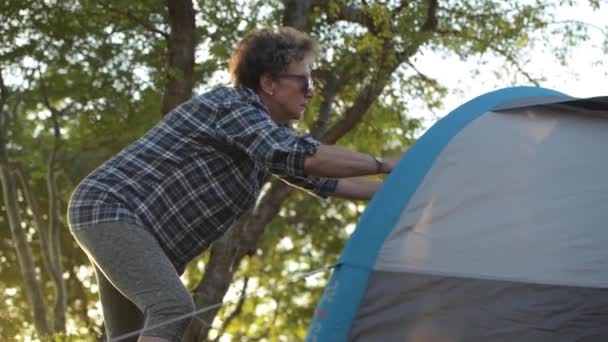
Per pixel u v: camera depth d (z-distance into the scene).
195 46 17.05
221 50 17.27
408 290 5.30
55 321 21.42
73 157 22.77
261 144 5.35
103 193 5.41
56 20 17.67
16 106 20.58
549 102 5.64
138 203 5.43
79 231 5.43
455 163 5.50
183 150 5.51
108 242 5.34
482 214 5.43
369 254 5.38
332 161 5.38
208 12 17.77
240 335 29.98
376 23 15.99
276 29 5.80
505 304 5.29
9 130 22.53
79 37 18.14
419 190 5.45
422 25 16.97
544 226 5.43
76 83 19.00
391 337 5.27
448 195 5.44
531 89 5.98
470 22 17.48
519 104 5.69
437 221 5.41
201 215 5.58
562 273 5.38
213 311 16.72
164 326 5.21
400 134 19.72
